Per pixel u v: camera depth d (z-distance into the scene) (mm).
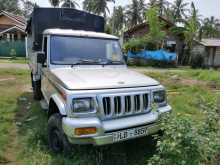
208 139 2672
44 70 4879
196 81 11242
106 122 3299
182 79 12023
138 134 3465
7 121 5340
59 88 3635
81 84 3410
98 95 3307
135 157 3732
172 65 25391
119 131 3309
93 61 4730
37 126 4781
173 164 2670
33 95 7539
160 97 3873
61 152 3658
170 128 2758
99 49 4934
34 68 6598
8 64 18656
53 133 3820
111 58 4984
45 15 6582
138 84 3701
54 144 3832
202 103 3971
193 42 28500
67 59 4578
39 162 3492
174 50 29062
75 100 3219
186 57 28641
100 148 3773
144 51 25109
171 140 2715
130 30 30078
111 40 5168
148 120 3537
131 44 25016
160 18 28391
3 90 8680
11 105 6676
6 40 28547
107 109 3334
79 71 4215
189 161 2590
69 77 3744
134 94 3541
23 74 12938
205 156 2639
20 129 4930
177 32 28219
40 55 4621
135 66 24156
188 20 30797
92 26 6918
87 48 4836
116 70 4566
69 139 3211
